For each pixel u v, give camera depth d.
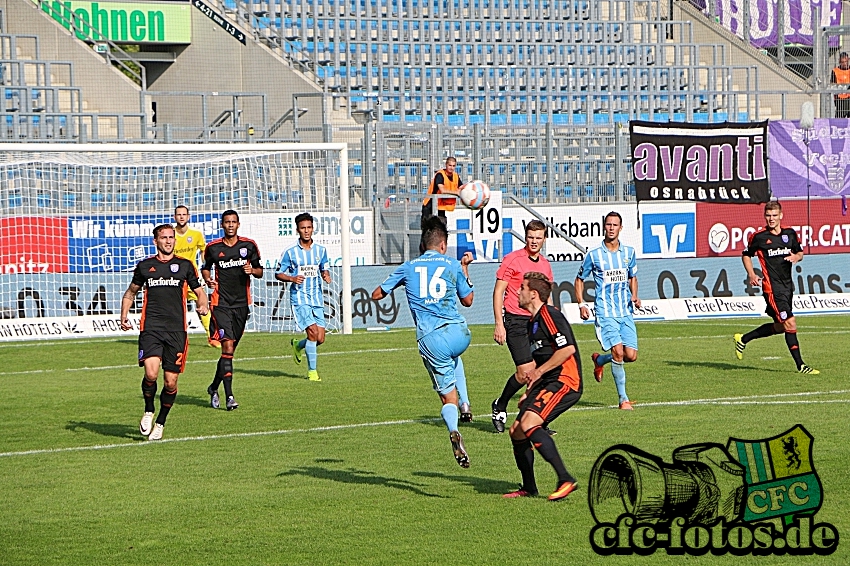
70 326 48.34
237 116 64.88
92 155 54.34
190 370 38.12
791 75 81.50
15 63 63.38
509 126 63.00
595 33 84.06
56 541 17.00
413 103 77.00
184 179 56.16
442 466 22.03
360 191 62.16
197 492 20.14
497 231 56.16
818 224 60.16
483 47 80.31
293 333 50.00
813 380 32.97
